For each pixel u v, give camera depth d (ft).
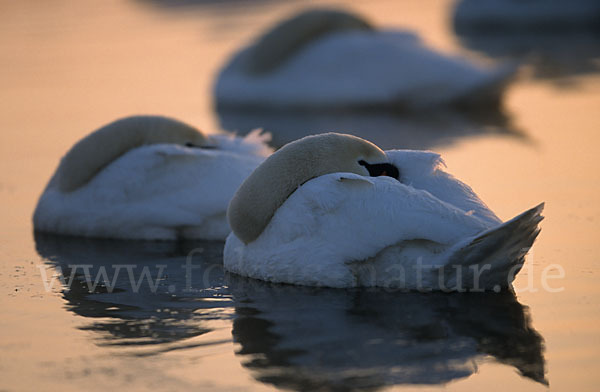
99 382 32.09
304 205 42.42
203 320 38.52
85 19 170.81
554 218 53.57
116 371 33.04
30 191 66.28
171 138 57.16
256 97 108.37
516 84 111.75
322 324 37.52
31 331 37.45
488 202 57.67
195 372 32.81
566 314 38.06
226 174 54.85
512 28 170.91
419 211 40.32
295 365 33.22
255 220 43.45
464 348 34.60
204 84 115.03
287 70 109.60
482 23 172.04
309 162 43.96
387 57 108.27
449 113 101.71
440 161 44.80
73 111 97.45
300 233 42.42
